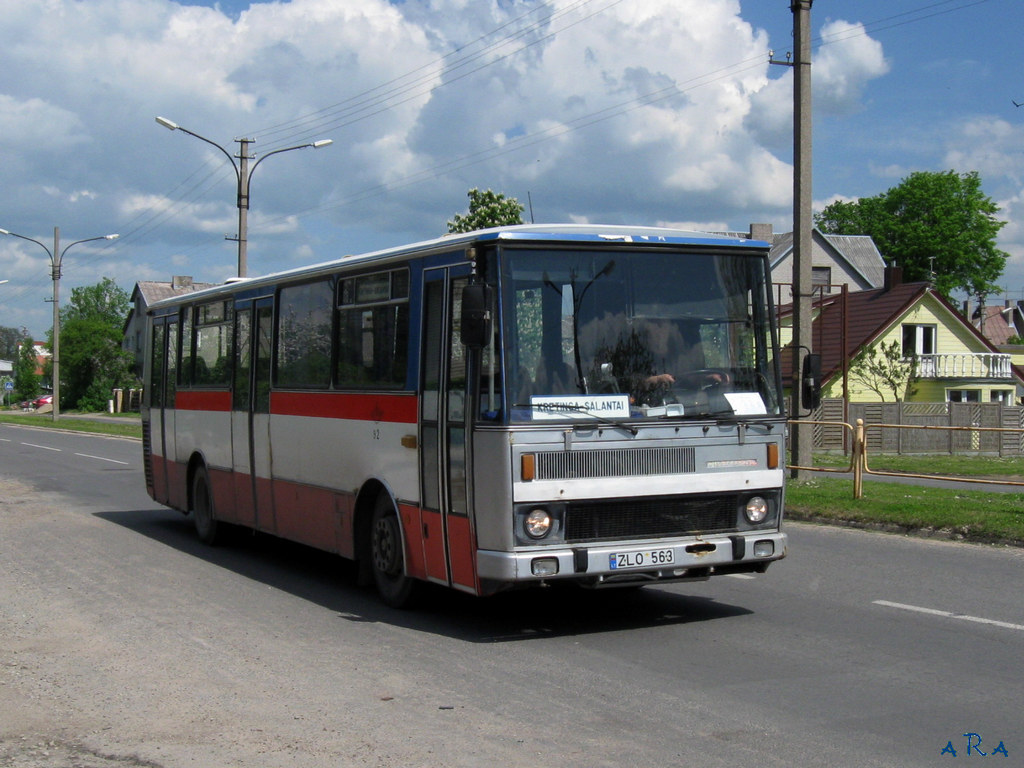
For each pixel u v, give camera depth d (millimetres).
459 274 8258
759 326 8555
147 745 5801
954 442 38781
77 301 116250
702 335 8328
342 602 9875
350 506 9914
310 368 10719
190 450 14055
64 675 7309
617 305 8078
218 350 13148
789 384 26578
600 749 5590
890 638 8023
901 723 5973
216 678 7180
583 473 7797
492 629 8602
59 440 41688
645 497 7961
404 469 8930
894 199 78812
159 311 15375
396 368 9086
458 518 8164
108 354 87562
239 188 29969
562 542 7777
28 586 10750
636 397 8023
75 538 14367
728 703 6398
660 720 6086
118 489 21266
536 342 7805
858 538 13477
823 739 5707
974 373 49062
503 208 49062
